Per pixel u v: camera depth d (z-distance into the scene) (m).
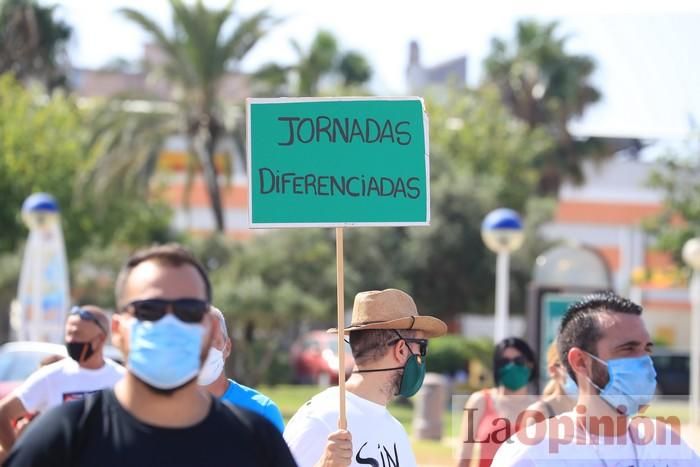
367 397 7.93
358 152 8.09
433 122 69.38
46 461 4.98
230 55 52.16
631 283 68.19
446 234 51.19
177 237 63.59
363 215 8.05
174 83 53.06
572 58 78.31
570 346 6.93
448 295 52.12
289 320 42.12
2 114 57.50
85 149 54.97
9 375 25.30
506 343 10.92
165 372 5.02
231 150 54.28
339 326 7.64
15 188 56.28
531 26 79.25
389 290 8.16
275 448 5.31
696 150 58.78
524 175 68.44
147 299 5.12
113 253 56.38
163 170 60.84
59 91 64.00
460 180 52.84
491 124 69.50
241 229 76.75
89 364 9.99
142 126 52.25
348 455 7.22
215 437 5.14
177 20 52.00
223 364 8.58
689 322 79.75
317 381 50.59
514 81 78.69
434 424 27.62
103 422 5.08
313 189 8.06
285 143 8.08
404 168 8.12
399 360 7.98
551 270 27.42
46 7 77.50
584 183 81.06
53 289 27.70
